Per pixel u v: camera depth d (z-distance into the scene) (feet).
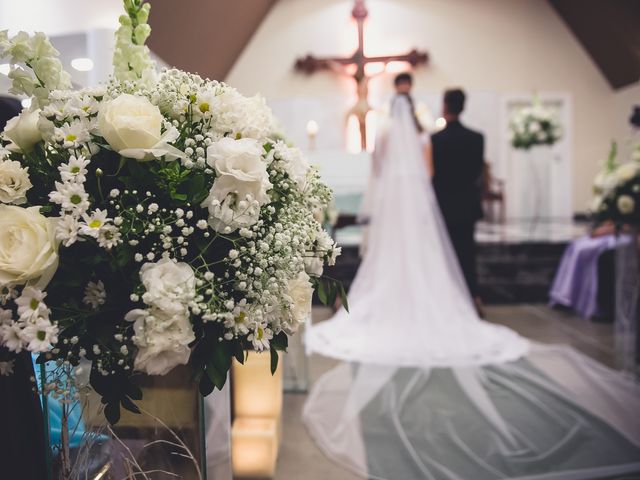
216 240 2.33
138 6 2.59
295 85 28.43
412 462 6.25
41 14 7.29
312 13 28.40
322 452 6.66
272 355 2.50
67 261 2.16
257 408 6.38
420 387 8.40
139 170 2.18
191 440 2.49
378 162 11.87
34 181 2.33
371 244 11.64
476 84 28.48
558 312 15.28
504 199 27.50
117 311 2.23
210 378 2.23
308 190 2.64
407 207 11.03
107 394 2.23
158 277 2.01
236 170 2.14
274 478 6.03
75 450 2.46
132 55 2.55
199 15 14.96
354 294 11.74
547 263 17.84
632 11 22.72
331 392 8.41
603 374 9.09
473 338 10.24
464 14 28.43
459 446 6.54
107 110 2.10
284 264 2.36
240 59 28.35
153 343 1.94
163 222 2.16
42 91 2.42
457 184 12.83
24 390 2.87
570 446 6.54
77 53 7.46
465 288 11.30
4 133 2.34
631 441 6.67
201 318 2.19
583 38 27.81
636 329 10.12
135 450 2.46
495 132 28.58
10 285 1.99
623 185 9.29
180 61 15.80
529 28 28.45
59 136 2.14
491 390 8.34
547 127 21.65
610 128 28.68
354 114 27.20
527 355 10.05
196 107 2.35
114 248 2.13
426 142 13.30
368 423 7.22
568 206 28.94
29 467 2.88
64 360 2.22
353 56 27.40
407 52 28.40
